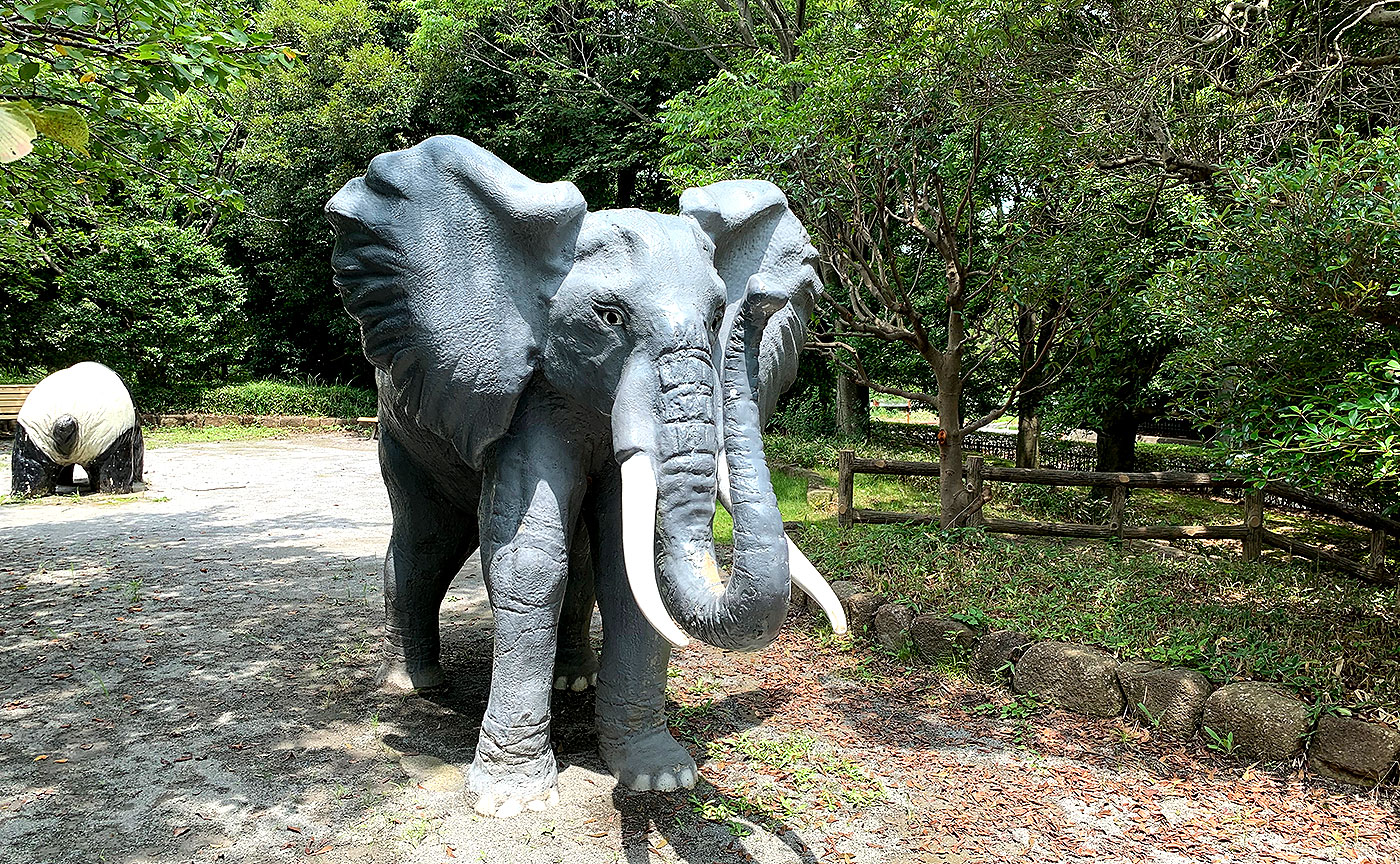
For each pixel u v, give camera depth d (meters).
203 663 4.71
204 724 3.96
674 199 18.11
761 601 2.44
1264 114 5.68
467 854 2.94
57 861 2.88
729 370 2.78
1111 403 10.09
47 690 4.33
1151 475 6.66
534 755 3.23
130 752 3.67
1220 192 5.44
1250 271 4.16
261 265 21.25
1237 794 3.49
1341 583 5.71
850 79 5.82
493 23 17.70
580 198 2.95
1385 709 3.64
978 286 7.89
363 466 13.59
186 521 8.77
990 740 3.99
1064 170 6.34
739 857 2.98
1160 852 3.10
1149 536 6.66
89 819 3.15
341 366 23.92
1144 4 5.76
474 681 4.47
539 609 3.17
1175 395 8.05
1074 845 3.13
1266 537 6.65
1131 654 4.31
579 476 3.24
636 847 3.01
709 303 2.87
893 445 17.52
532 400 3.16
